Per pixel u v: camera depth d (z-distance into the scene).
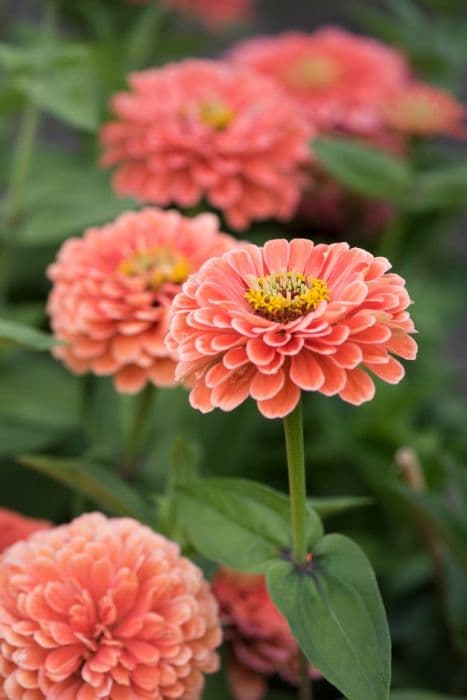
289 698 0.98
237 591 0.93
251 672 0.94
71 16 1.73
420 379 1.26
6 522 0.90
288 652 0.92
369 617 0.79
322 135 1.35
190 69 1.19
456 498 0.98
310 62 1.39
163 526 0.89
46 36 1.33
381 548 1.14
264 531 0.83
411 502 0.95
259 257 0.78
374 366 0.75
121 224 0.97
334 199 1.39
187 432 1.06
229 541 0.83
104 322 0.93
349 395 0.74
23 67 1.11
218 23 1.95
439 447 1.14
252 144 1.11
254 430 1.18
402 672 1.03
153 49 1.71
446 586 1.01
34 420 1.07
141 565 0.82
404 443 1.14
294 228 1.43
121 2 1.74
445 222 1.48
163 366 0.93
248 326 0.74
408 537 1.16
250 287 0.77
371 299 0.75
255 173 1.12
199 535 0.83
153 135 1.12
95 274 0.94
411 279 1.46
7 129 1.51
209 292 0.75
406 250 1.47
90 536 0.84
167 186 1.13
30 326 1.12
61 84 1.12
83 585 0.82
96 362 0.94
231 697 0.93
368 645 0.78
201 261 0.95
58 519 1.07
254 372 0.75
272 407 0.74
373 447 1.15
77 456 1.11
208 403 0.75
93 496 0.92
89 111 1.12
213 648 0.83
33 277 1.28
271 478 1.20
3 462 1.08
